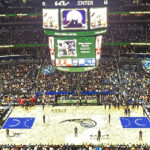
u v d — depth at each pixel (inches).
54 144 1769.2
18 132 1958.7
